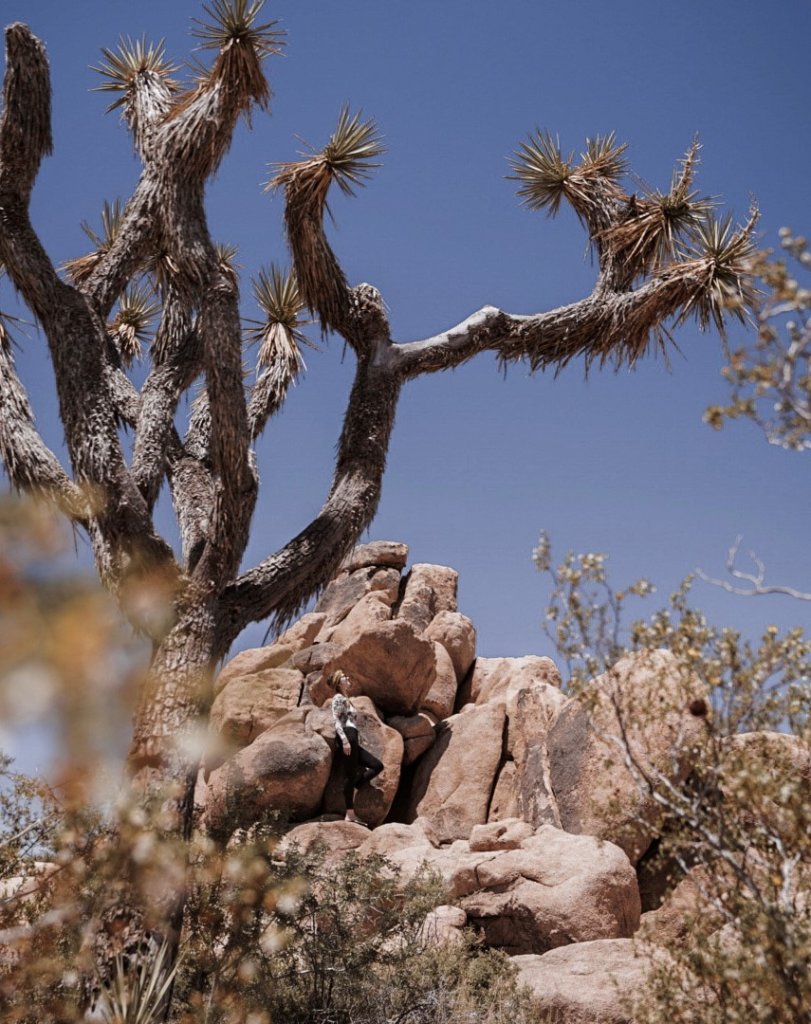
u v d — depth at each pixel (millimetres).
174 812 5793
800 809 3803
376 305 9227
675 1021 4191
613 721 11461
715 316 9297
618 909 9469
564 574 4500
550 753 12531
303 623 16938
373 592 17312
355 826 12828
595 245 10406
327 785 13859
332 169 8891
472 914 9828
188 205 7938
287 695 14828
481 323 9594
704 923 4348
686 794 4406
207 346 7535
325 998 7020
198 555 7738
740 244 9352
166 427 8625
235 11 8062
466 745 14219
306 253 9023
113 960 5176
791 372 3359
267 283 10664
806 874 4016
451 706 15734
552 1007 7477
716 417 3441
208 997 5867
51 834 4551
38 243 8148
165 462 8516
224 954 6004
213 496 8727
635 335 9773
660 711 4414
